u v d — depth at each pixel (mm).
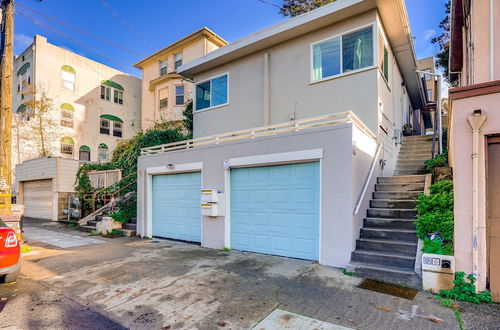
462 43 8945
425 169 9406
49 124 19594
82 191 14297
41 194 16500
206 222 8219
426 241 4996
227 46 10945
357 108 8453
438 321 3611
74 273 5777
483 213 4277
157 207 9930
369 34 8398
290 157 6668
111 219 10750
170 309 4070
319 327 3496
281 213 6918
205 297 4457
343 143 5996
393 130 10500
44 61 19672
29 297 4562
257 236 7309
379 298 4316
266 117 10203
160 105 19359
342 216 5879
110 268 6082
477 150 4324
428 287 4527
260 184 7320
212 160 8188
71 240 9523
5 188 7961
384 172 8914
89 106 22047
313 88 9336
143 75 20922
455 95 4574
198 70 12453
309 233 6469
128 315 3914
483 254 4246
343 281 5051
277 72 10211
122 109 24297
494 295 4176
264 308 4043
